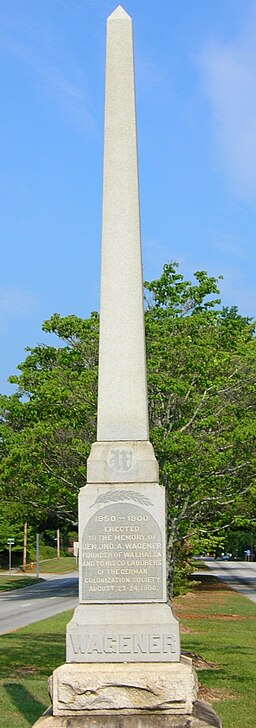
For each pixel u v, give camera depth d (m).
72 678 9.37
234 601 39.66
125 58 11.17
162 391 18.95
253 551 108.75
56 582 58.09
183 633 25.70
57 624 27.44
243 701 14.36
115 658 9.73
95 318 21.95
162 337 19.80
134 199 10.85
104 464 10.27
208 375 19.97
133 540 10.05
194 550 37.09
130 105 11.06
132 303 10.62
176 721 9.09
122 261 10.72
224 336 21.70
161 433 18.69
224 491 20.83
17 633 24.80
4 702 13.95
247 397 20.41
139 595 9.95
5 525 72.25
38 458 22.61
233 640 24.02
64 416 20.42
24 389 22.91
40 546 96.88
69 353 22.14
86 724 9.16
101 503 10.14
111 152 10.97
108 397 10.48
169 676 9.31
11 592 48.22
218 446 19.86
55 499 26.48
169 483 18.89
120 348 10.55
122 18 11.27
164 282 22.31
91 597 9.98
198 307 22.56
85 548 10.09
